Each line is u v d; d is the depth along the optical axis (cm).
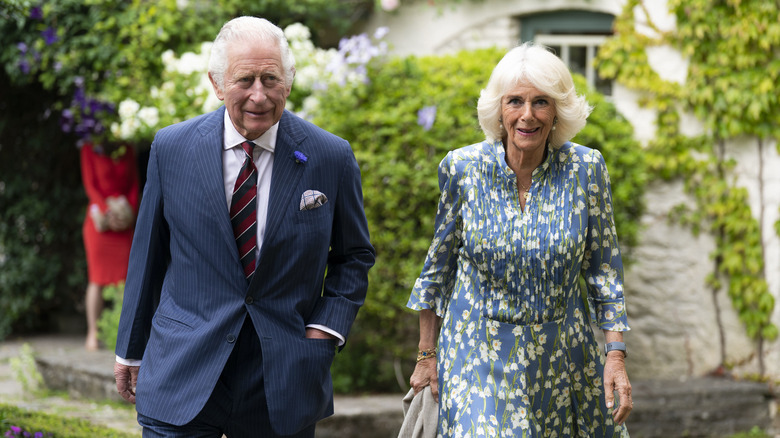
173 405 304
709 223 729
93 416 620
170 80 733
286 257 313
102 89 801
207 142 314
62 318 944
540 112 312
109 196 820
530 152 320
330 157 325
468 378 326
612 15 770
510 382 322
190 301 313
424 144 639
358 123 653
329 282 337
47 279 921
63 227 939
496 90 318
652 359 755
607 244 332
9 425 461
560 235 320
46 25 791
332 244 341
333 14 863
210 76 309
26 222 925
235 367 315
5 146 927
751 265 711
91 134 820
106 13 789
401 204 640
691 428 668
